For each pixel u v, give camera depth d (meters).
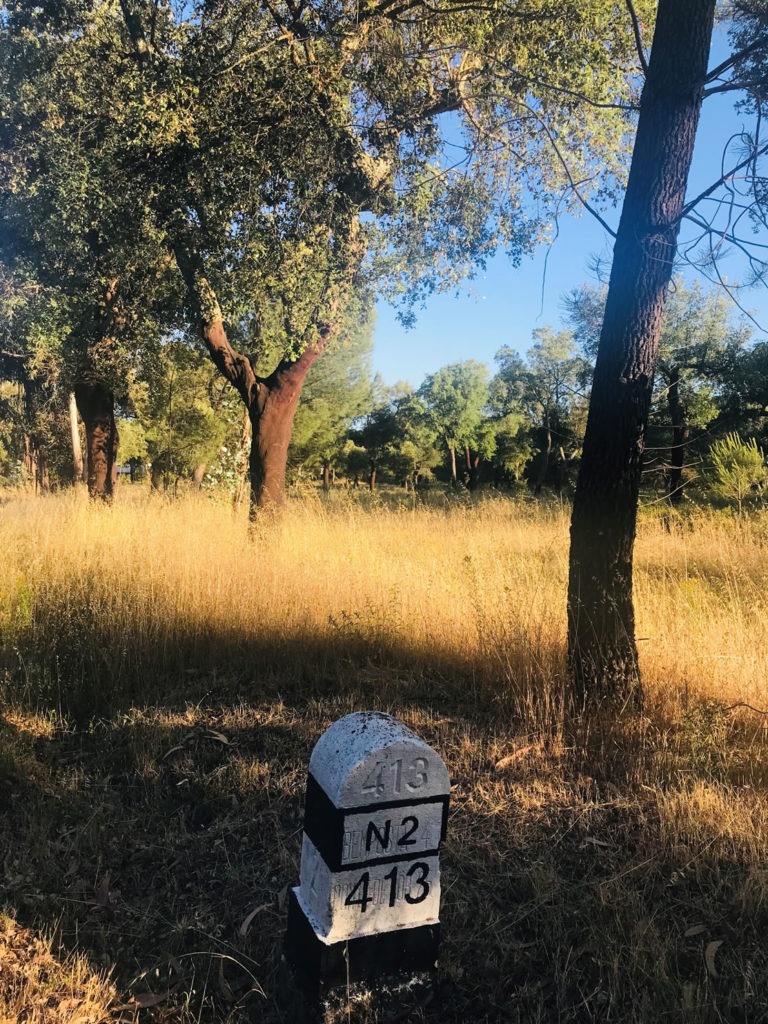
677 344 14.41
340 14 6.31
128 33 9.20
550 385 29.23
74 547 7.59
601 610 4.27
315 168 6.46
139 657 5.16
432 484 32.91
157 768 3.89
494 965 2.49
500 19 6.70
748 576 7.26
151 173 6.66
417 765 2.18
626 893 2.75
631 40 7.24
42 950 2.58
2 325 11.16
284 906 2.84
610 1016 2.27
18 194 9.34
